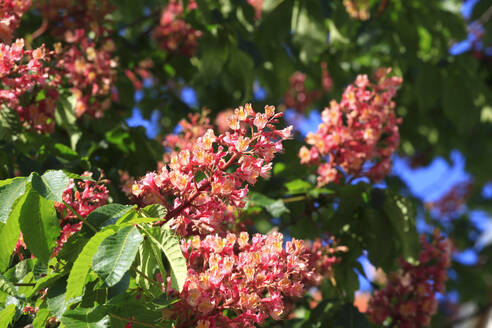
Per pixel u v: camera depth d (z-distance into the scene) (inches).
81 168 118.4
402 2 190.7
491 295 235.6
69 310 72.9
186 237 89.0
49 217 76.5
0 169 108.7
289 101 236.5
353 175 128.6
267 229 137.7
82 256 70.1
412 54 189.0
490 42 222.8
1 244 77.3
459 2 257.1
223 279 77.4
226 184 79.5
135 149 135.6
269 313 79.7
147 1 221.3
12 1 112.0
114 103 157.8
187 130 132.1
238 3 171.0
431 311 126.6
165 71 181.2
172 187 82.1
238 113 82.7
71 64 126.4
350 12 185.3
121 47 166.2
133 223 72.2
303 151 127.1
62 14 150.3
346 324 115.0
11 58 98.7
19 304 81.4
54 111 122.1
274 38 166.6
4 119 112.1
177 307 75.0
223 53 167.9
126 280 67.7
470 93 192.5
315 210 136.3
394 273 129.8
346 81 195.0
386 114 123.5
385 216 129.7
